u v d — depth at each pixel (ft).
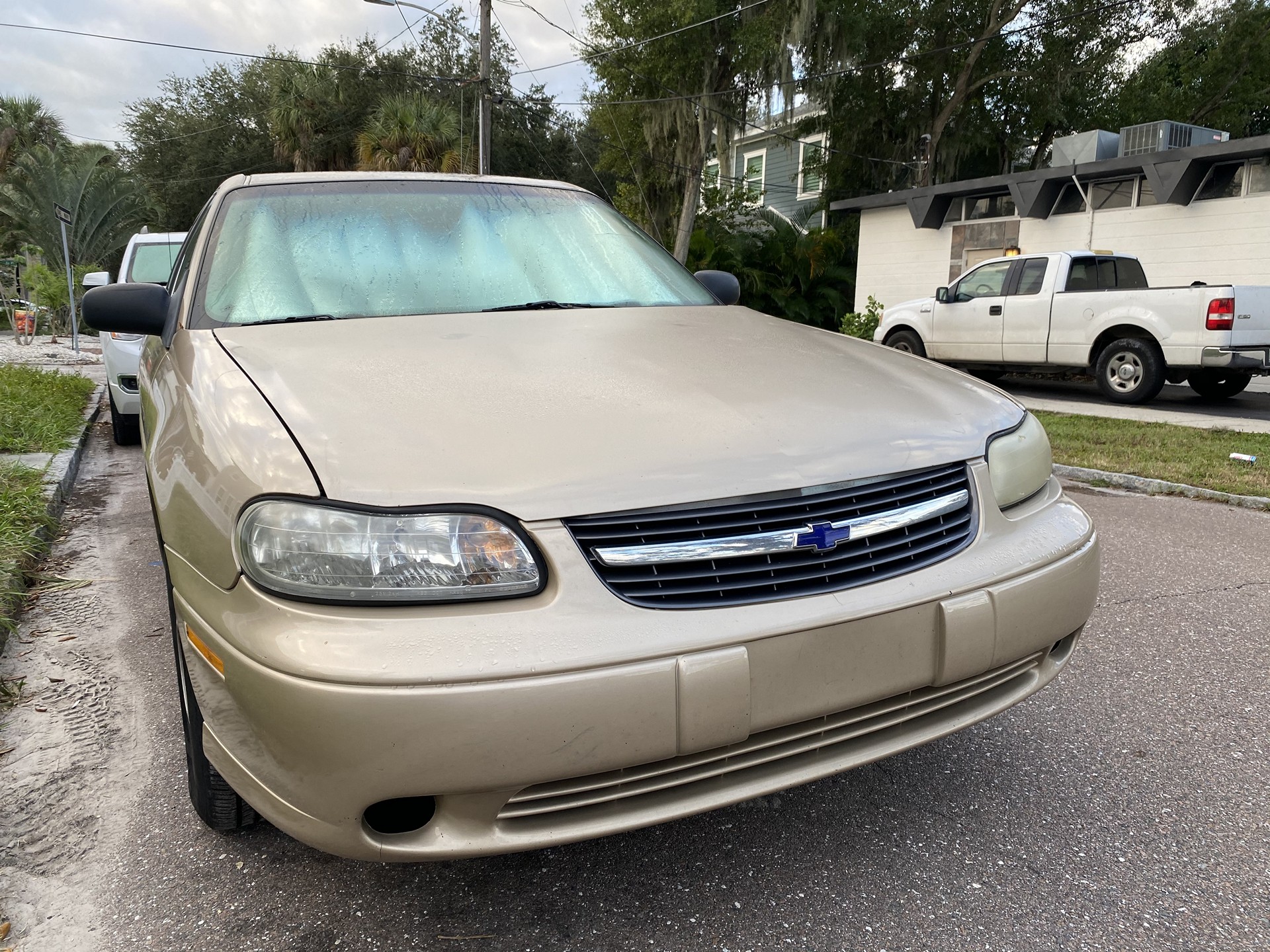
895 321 40.47
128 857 6.57
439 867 6.43
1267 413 30.89
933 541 5.89
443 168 79.82
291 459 5.07
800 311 68.69
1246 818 7.02
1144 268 43.55
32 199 85.30
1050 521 6.63
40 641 10.77
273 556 4.84
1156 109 79.46
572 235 9.70
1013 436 6.79
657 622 4.92
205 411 5.86
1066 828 6.89
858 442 5.84
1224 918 5.86
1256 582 12.62
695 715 4.91
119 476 20.48
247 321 7.56
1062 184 46.47
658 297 9.31
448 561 4.78
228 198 9.03
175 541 5.72
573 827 5.00
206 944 5.65
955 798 7.34
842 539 5.42
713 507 5.18
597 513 4.97
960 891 6.16
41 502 15.70
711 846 6.70
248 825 6.73
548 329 7.56
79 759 8.02
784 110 76.59
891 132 79.25
